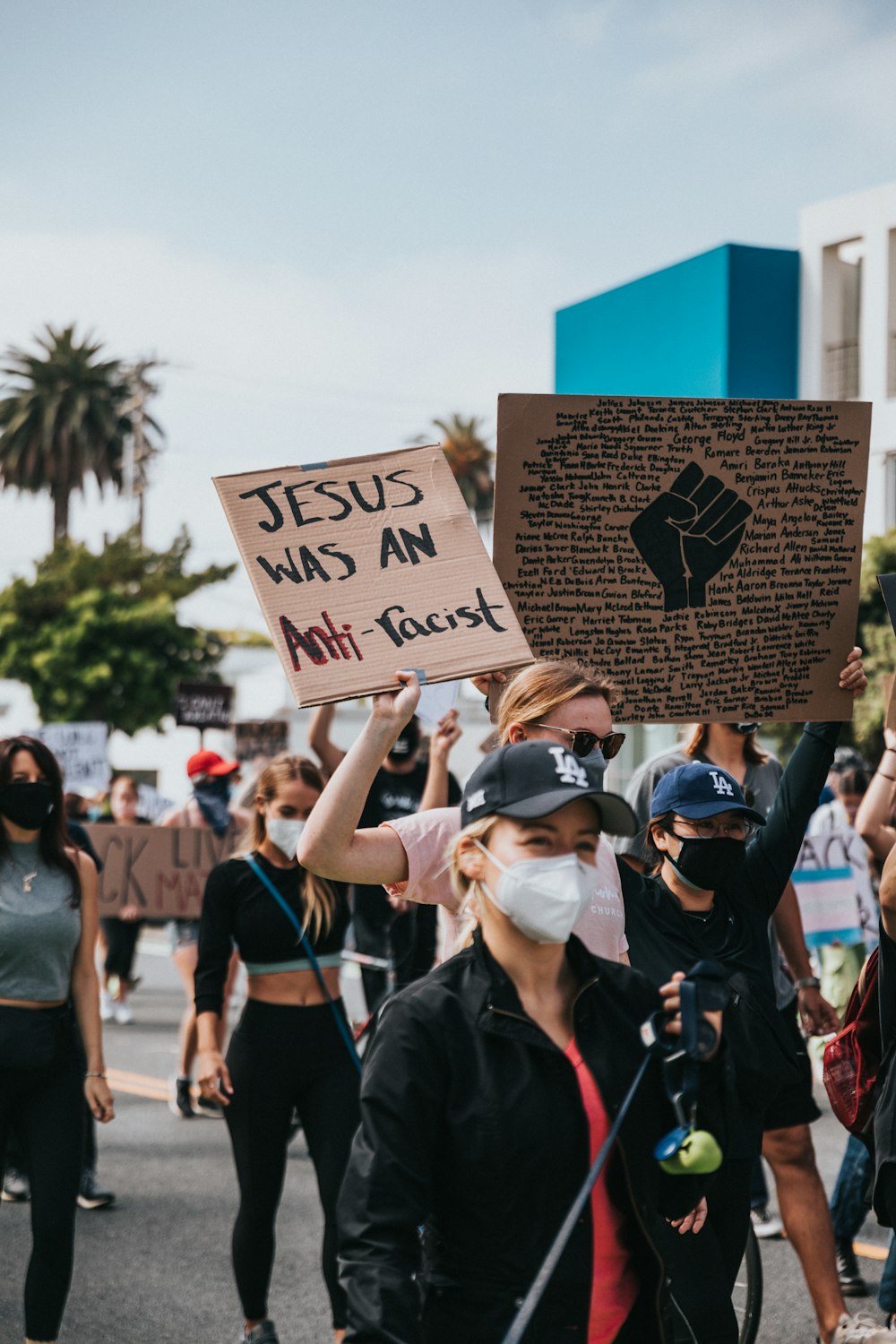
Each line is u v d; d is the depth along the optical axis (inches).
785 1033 142.8
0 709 1909.4
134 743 1738.4
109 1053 441.4
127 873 382.9
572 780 90.7
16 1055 169.8
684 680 155.9
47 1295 166.1
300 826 193.2
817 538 158.6
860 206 901.8
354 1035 199.9
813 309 909.8
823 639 159.0
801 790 154.2
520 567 152.7
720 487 155.9
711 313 890.7
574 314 914.1
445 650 122.7
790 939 196.1
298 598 123.0
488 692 144.6
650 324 875.4
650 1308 91.3
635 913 141.8
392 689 120.7
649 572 154.8
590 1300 89.4
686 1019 89.6
